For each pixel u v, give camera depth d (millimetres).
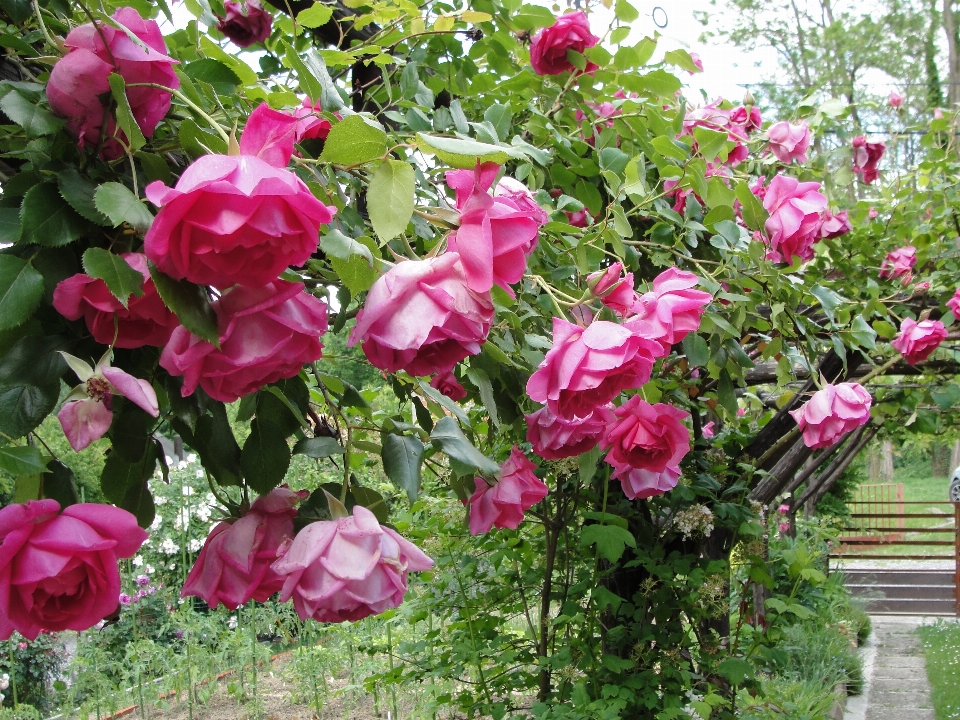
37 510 633
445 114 1532
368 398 2215
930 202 3949
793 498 7238
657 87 1885
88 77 725
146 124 772
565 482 2973
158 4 1114
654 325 1213
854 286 3500
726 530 3207
